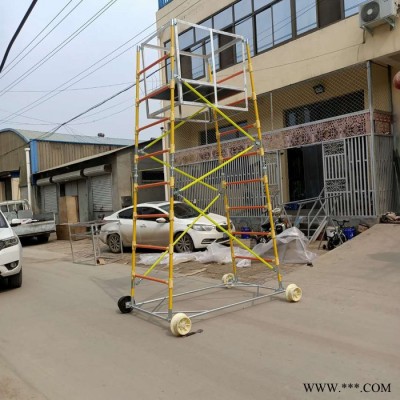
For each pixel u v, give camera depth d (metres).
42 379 4.13
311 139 12.19
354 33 11.48
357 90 12.27
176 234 11.45
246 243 11.88
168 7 17.31
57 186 26.36
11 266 8.09
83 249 14.83
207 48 15.82
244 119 15.59
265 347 4.57
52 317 6.25
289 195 14.60
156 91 5.89
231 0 14.81
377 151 11.01
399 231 9.82
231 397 3.53
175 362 4.33
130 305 6.24
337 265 8.27
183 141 17.72
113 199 21.17
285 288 6.71
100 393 3.76
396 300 5.97
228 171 14.53
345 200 11.39
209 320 5.61
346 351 4.33
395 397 3.40
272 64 13.62
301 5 12.81
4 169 32.50
